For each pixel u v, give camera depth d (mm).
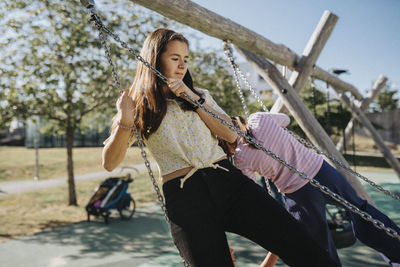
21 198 8828
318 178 2078
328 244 2035
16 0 5664
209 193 1406
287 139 2076
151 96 1437
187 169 1445
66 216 6527
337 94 7164
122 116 1350
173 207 1400
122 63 6523
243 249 4086
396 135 15297
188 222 1354
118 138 1372
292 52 3732
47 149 23797
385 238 1997
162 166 1476
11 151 22031
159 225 5586
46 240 4914
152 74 1476
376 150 15383
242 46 3076
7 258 4191
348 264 3506
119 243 4648
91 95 7074
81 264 3889
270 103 9336
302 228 1435
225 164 1513
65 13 5957
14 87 6258
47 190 10188
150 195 8414
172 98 1506
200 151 1451
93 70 6195
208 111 1391
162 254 4125
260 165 2055
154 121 1422
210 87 8523
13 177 13820
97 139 26359
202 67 8688
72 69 5992
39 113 7246
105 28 1441
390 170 11750
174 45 1511
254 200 1438
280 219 1416
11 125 7438
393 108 18625
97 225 5707
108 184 6035
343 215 3592
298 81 3732
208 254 1316
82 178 13102
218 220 1396
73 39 5906
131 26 6391
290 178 2066
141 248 4391
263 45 3246
